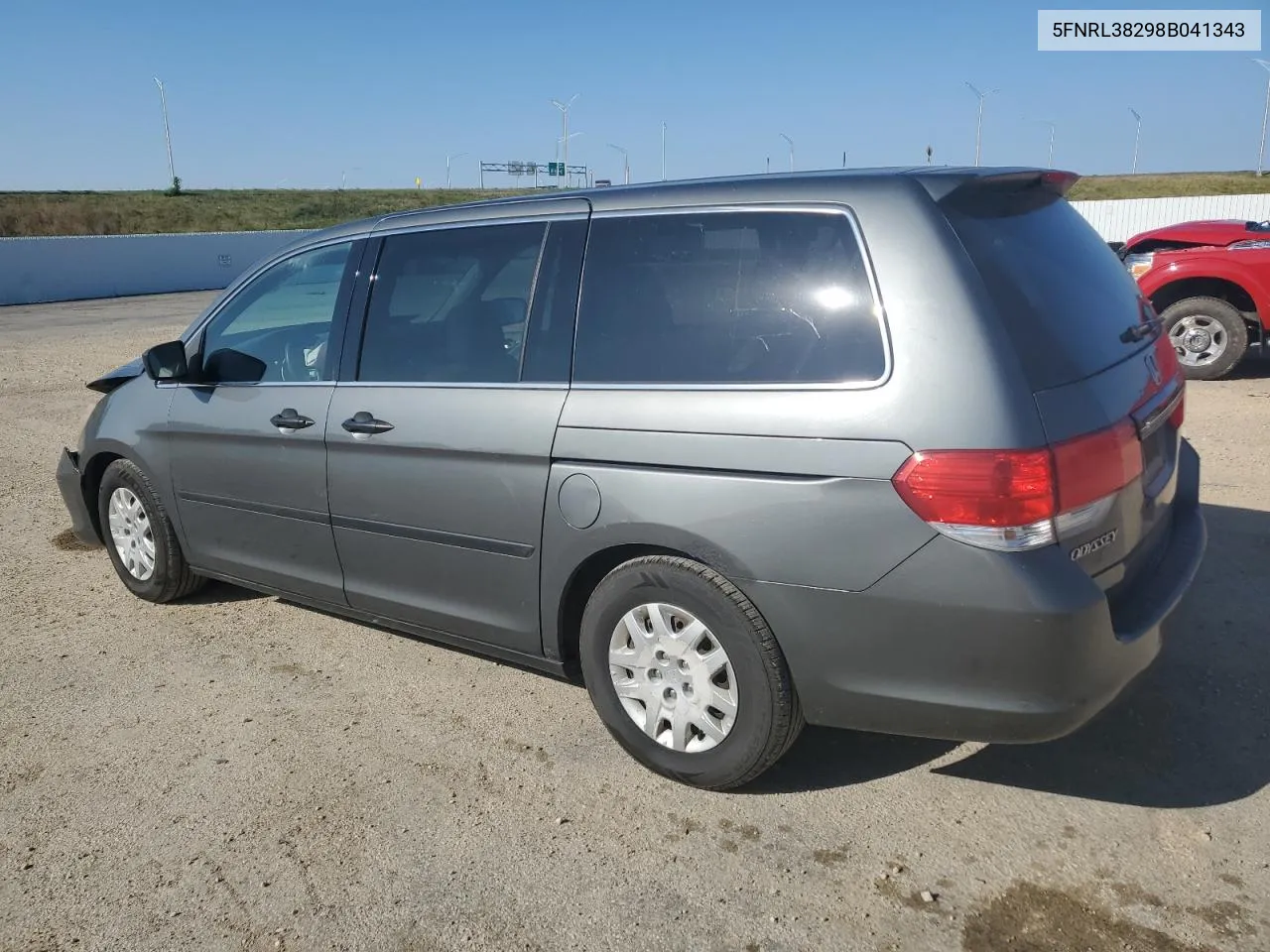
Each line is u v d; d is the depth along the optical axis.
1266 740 3.38
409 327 3.83
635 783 3.31
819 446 2.78
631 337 3.23
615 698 3.35
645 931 2.64
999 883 2.76
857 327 2.81
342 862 2.97
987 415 2.59
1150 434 3.08
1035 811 3.07
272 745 3.64
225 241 32.22
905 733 2.84
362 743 3.63
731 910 2.70
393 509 3.79
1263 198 26.94
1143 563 3.09
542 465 3.32
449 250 3.76
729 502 2.91
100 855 3.04
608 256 3.34
